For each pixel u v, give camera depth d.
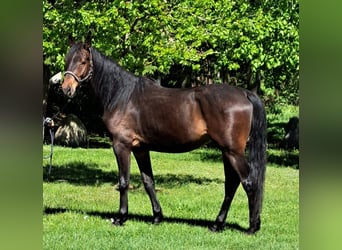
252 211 6.38
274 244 5.92
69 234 6.35
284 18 11.96
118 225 6.86
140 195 9.35
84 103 19.52
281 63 12.30
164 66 9.21
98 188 10.06
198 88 6.58
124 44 9.30
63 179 11.16
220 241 6.06
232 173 6.54
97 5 9.28
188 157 16.36
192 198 9.08
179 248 5.74
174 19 9.39
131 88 6.87
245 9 11.27
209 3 9.98
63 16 8.88
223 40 10.24
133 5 8.85
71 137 17.80
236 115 6.25
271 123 21.19
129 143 6.84
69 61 6.70
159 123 6.63
